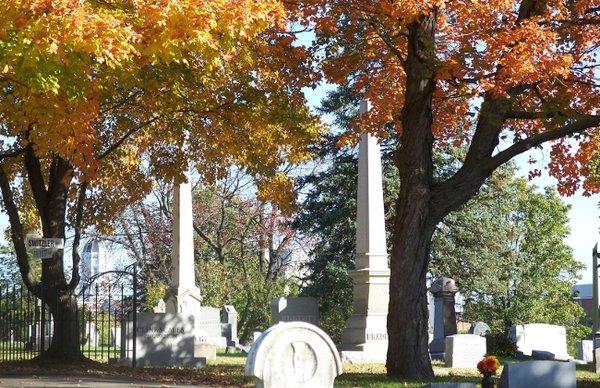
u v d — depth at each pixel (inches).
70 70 624.4
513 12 877.8
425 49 820.0
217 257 2503.7
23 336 1213.1
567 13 845.2
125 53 594.2
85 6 610.2
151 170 1088.2
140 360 1060.5
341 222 1937.7
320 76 943.7
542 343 1510.8
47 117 713.0
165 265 2336.4
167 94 916.0
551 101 829.2
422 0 746.8
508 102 820.6
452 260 1904.5
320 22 856.3
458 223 1930.4
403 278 840.9
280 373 484.1
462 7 812.6
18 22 576.4
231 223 2465.6
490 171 846.5
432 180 856.9
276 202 1089.4
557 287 2568.9
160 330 1073.5
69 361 959.0
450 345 1186.6
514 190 2031.3
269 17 669.9
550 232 2541.8
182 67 858.8
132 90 951.6
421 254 844.6
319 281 1959.9
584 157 957.8
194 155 1074.7
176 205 1435.8
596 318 1389.0
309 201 1964.8
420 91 842.2
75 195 1141.1
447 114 984.3
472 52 797.2
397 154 866.1
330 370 493.7
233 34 639.8
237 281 2341.3
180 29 618.5
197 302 1429.6
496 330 2363.4
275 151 1037.2
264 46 912.9
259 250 2455.7
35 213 1250.6
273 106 966.4
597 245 1405.0
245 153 1018.7
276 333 485.4
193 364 1079.0
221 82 928.3
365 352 1261.1
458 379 818.8
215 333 1718.8
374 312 1291.8
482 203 1959.9
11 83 725.3
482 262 1930.4
